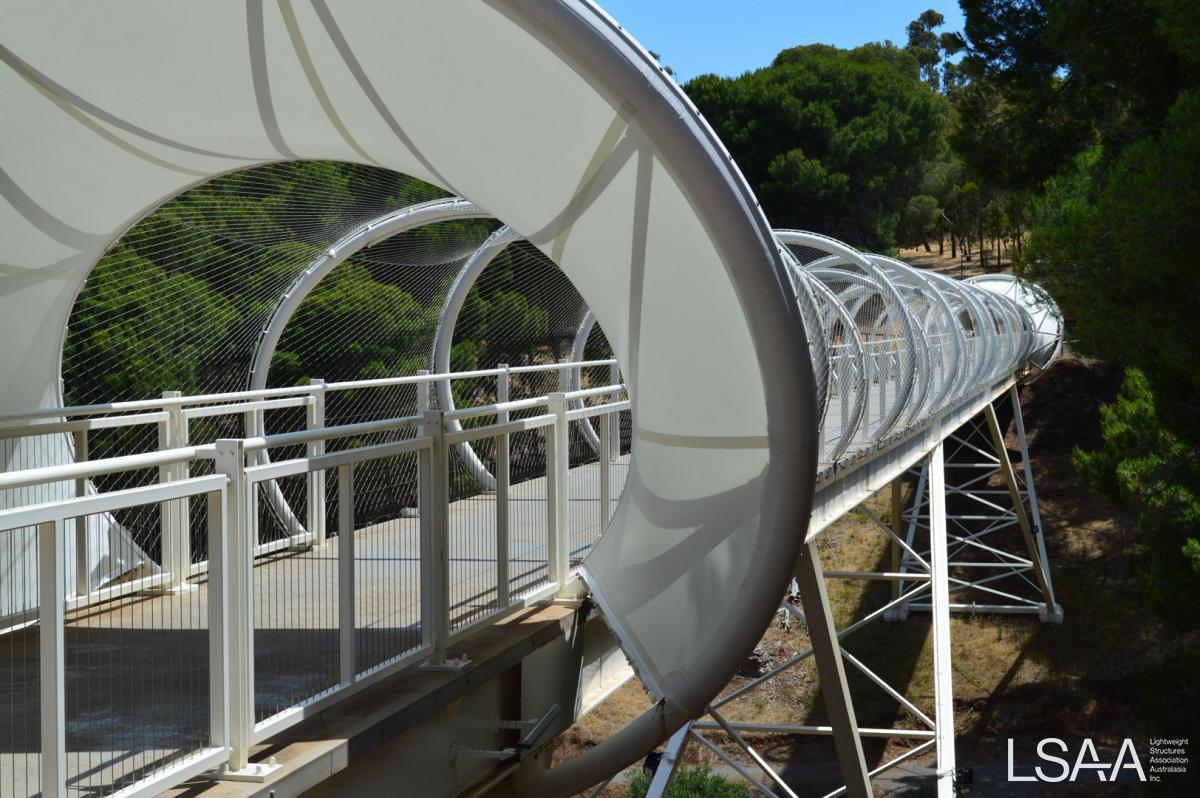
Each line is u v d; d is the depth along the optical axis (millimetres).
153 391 13898
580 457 11969
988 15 13922
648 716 3729
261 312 15438
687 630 3553
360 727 3094
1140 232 6523
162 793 2629
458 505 5348
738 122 31875
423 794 3568
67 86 4180
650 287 3398
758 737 17922
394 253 14648
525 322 20203
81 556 4574
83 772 2588
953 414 13070
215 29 3598
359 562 5062
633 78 2678
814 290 6598
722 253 2824
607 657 5629
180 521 5059
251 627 2842
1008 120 14664
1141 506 12219
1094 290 7098
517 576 4871
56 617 2352
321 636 3877
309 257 12672
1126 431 14078
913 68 47406
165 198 5199
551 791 4258
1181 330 6781
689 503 3592
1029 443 25812
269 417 16469
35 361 5312
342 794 3082
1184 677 11617
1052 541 22297
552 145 3281
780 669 10609
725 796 14992
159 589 4918
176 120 4387
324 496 5875
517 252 18531
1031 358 22391
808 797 16203
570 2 2639
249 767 2758
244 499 2820
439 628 3730
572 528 6332
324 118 4066
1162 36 9305
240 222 9875
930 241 44438
